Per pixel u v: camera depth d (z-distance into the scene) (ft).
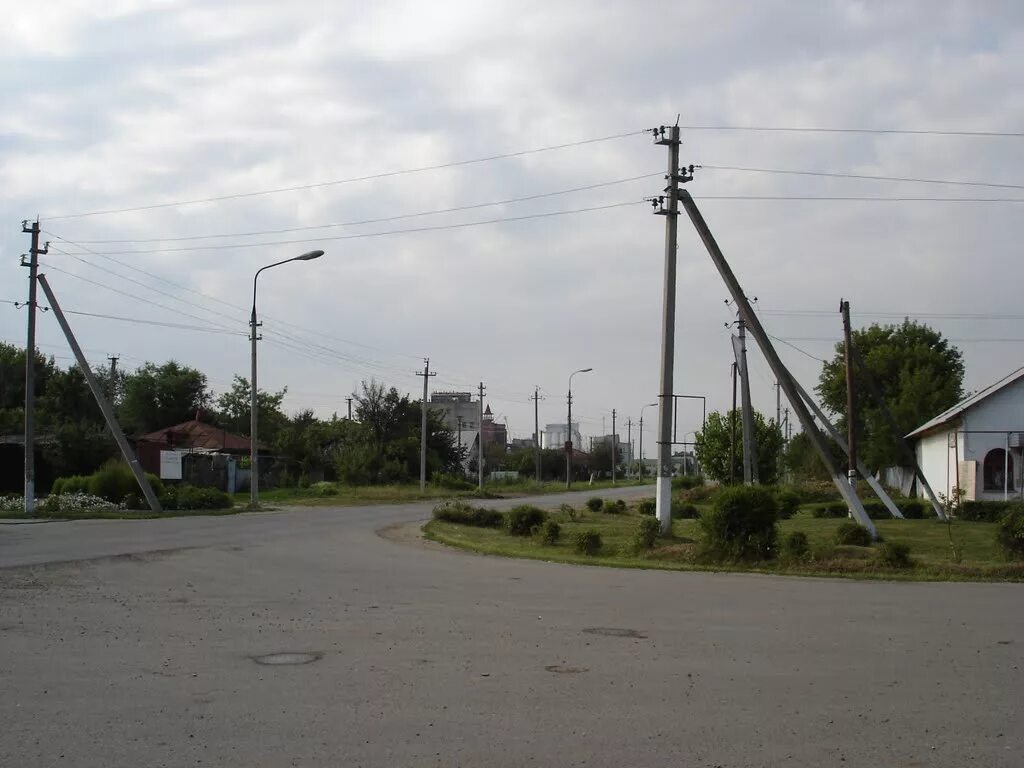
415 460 233.55
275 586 45.88
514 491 224.94
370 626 33.96
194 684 24.71
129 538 74.18
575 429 509.35
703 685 24.95
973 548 73.05
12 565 52.60
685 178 75.20
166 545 67.92
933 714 22.20
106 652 28.86
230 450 212.64
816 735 20.44
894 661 28.32
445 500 169.78
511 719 21.47
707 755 19.02
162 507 120.67
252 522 100.22
